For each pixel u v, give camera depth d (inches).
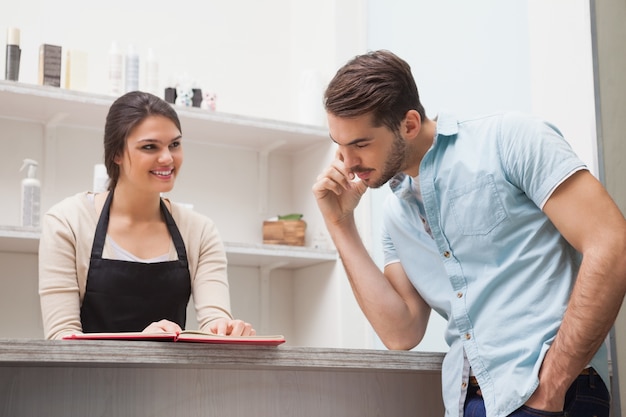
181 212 95.7
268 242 138.3
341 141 68.0
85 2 135.1
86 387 68.3
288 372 75.9
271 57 150.1
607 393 65.8
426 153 69.4
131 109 89.4
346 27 139.9
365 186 77.1
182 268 92.3
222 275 93.6
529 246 66.1
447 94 116.7
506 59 105.6
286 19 152.6
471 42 112.3
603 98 90.1
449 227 69.1
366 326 133.9
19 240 115.1
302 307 142.7
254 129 135.3
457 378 69.6
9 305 122.6
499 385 65.2
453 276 69.2
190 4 144.3
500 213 66.4
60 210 89.6
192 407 71.9
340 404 77.8
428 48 121.8
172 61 141.1
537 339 64.1
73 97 119.6
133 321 89.7
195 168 141.5
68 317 84.3
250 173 146.1
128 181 90.5
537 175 63.7
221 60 145.5
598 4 91.6
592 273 59.7
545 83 95.4
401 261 76.0
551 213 63.2
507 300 66.2
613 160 89.6
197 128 134.7
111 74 125.6
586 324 59.6
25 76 128.5
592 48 90.3
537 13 96.8
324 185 77.5
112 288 88.7
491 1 108.8
